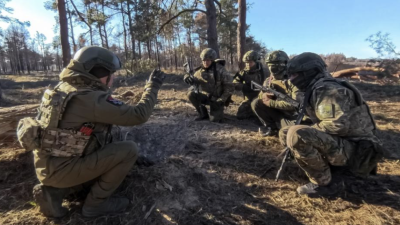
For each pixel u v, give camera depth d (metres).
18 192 2.70
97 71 2.17
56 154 2.05
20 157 3.17
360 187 2.81
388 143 3.98
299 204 2.58
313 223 2.33
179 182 2.86
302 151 2.39
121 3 25.08
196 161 3.35
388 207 2.47
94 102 2.03
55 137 2.03
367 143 2.45
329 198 2.65
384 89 9.29
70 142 2.05
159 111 5.82
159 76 2.52
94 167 2.11
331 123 2.39
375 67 12.46
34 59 68.25
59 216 2.29
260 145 3.87
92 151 2.16
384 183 2.87
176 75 13.12
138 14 23.23
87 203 2.30
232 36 22.66
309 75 2.63
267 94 3.76
